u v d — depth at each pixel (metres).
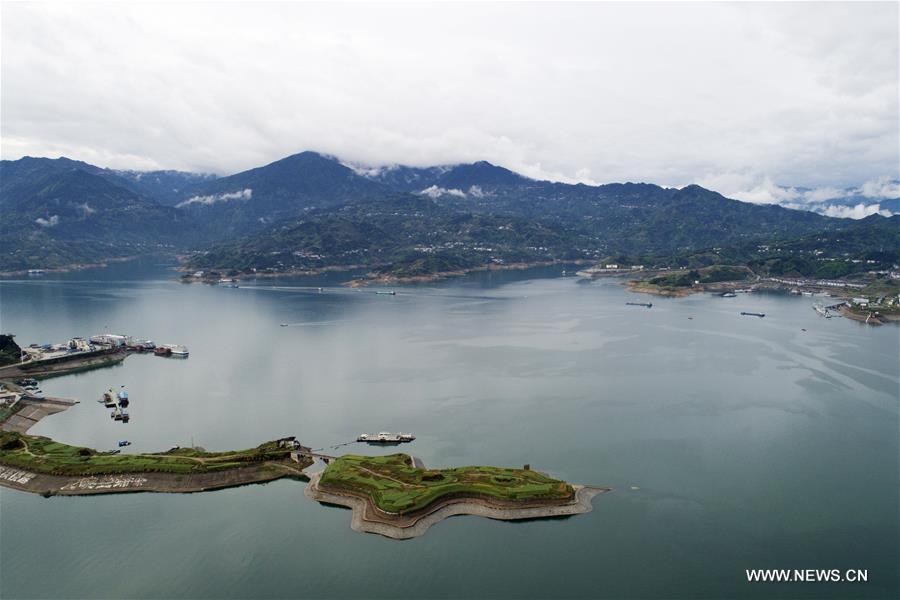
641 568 137.75
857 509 162.12
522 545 146.25
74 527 156.50
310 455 195.50
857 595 128.50
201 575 136.38
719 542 147.50
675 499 167.12
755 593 129.12
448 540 148.50
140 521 159.00
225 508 165.25
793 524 155.12
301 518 159.25
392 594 129.62
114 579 135.25
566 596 128.50
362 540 149.00
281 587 132.00
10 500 170.75
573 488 169.38
